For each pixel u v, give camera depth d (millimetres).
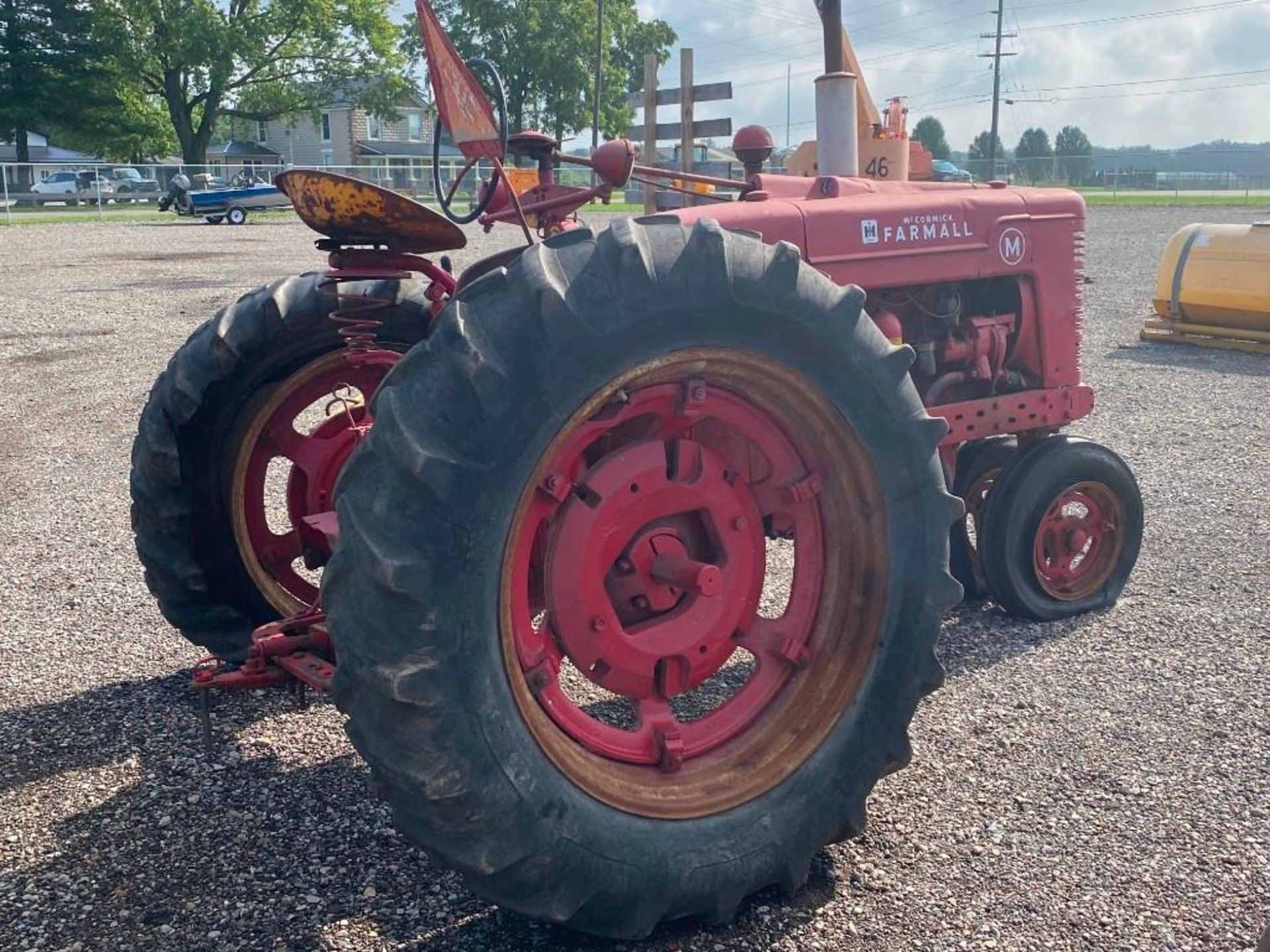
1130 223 28156
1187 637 4207
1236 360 10039
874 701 2678
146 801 3066
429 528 2137
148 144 49281
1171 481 6273
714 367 2463
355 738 2199
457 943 2488
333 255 2924
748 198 3828
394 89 50031
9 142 47469
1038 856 2816
